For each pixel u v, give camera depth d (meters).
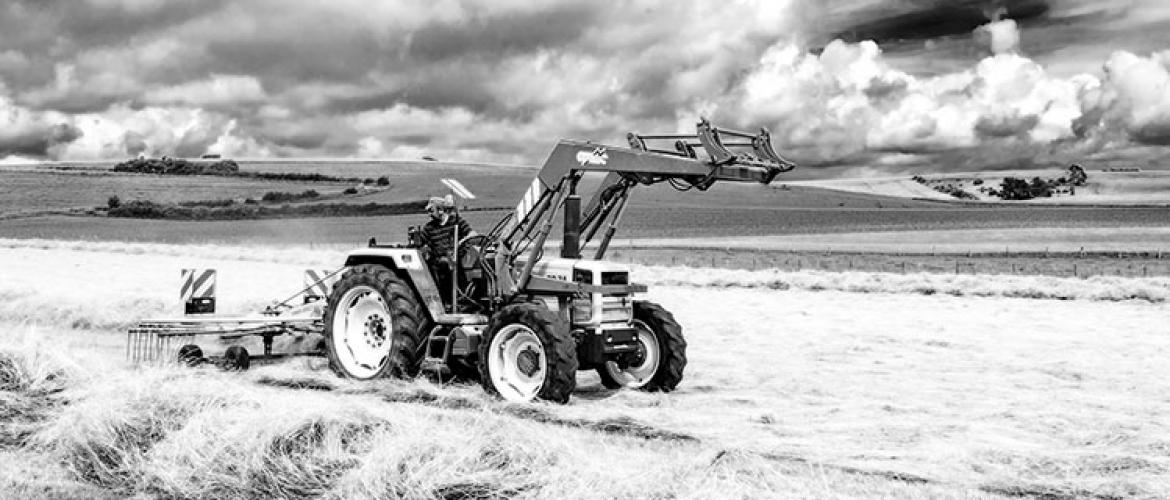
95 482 6.21
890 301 20.16
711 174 8.91
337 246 54.38
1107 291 20.86
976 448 6.89
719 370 10.91
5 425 7.31
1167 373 10.55
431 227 10.11
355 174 127.75
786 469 6.28
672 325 9.67
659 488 5.46
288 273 27.47
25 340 8.97
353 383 9.59
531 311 8.77
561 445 6.17
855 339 13.64
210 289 12.51
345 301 10.23
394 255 9.99
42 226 72.62
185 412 6.88
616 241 60.34
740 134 9.13
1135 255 47.00
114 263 31.20
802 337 13.84
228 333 10.73
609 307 9.46
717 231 73.75
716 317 16.66
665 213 91.75
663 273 27.09
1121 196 199.62
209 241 61.34
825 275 25.27
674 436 7.43
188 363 10.41
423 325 9.83
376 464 5.88
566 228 9.66
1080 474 6.31
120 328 14.02
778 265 40.47
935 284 22.53
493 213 79.38
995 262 42.19
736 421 7.98
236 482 6.00
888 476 6.23
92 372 8.56
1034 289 21.38
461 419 6.89
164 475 6.09
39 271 26.83
